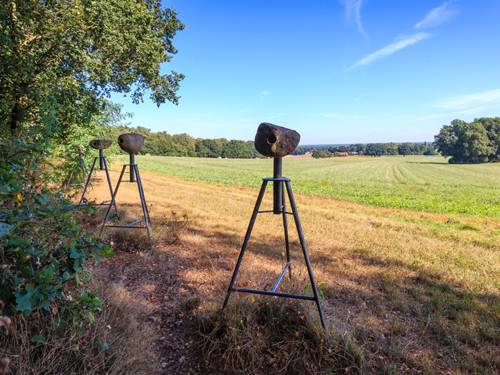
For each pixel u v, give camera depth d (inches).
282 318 97.3
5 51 259.0
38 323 70.3
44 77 286.5
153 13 406.3
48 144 92.7
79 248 73.0
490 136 2556.6
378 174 1609.3
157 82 434.6
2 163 68.3
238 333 92.0
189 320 107.4
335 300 133.1
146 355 85.4
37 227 70.8
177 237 207.2
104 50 329.1
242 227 265.3
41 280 62.7
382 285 150.9
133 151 188.7
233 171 1469.0
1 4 255.6
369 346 98.6
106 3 291.7
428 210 479.5
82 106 336.8
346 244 225.5
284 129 101.3
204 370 85.1
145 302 119.8
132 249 179.0
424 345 102.0
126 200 380.2
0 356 61.4
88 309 76.0
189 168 1525.6
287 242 131.6
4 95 285.7
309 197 590.9
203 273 153.4
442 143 2687.0
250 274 144.1
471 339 105.2
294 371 84.7
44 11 278.2
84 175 125.4
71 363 71.0
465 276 166.1
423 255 202.5
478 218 396.5
